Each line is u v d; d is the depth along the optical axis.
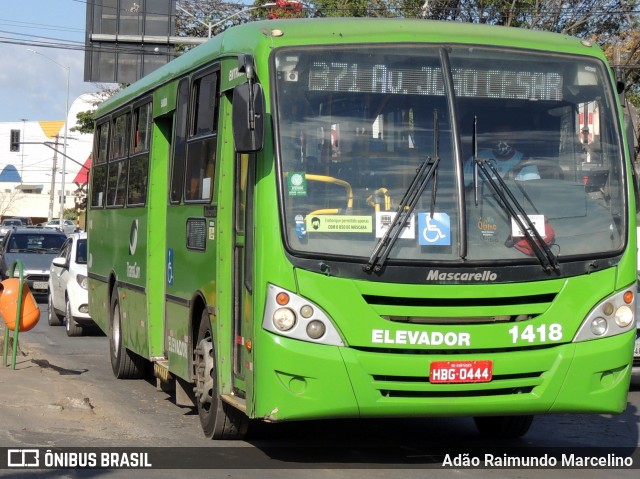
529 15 31.72
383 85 7.56
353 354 7.10
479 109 7.63
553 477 7.83
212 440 8.97
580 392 7.45
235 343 8.09
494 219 7.38
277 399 7.13
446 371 7.19
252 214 7.55
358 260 7.15
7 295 12.74
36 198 98.88
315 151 7.36
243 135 7.22
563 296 7.41
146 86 11.91
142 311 11.42
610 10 31.36
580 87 7.91
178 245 10.02
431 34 7.77
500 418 9.32
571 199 7.61
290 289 7.13
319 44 7.56
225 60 8.53
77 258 19.66
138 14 31.97
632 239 7.73
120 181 13.21
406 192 7.32
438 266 7.20
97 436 9.10
